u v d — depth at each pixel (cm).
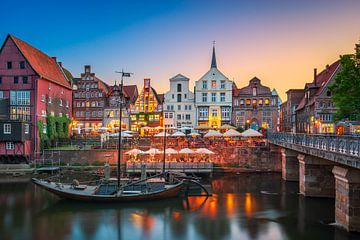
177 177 3434
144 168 3559
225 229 2308
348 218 1959
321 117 6191
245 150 5012
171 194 3192
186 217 2598
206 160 4912
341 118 3272
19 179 4228
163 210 2797
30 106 5409
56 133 6081
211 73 7369
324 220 2450
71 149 5128
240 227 2345
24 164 4991
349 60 3231
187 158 4809
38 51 6512
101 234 2231
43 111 5653
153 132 7294
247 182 4100
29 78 5466
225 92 7306
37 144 5359
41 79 5600
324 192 3017
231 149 5028
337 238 2053
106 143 5422
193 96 7400
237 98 7344
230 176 4562
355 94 3170
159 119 7525
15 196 3306
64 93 6656
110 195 2906
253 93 7294
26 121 5150
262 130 5872
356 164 1639
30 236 2191
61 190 2944
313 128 6369
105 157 5009
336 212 2148
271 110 7231
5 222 2481
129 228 2350
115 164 4969
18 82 5475
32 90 5441
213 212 2738
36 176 4409
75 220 2525
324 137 2238
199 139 5556
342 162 1836
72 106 7800
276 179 4319
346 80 3195
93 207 2859
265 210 2775
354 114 3216
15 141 4981
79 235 2214
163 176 3509
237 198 3228
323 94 6225
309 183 3031
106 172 3519
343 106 3164
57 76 6562
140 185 3138
